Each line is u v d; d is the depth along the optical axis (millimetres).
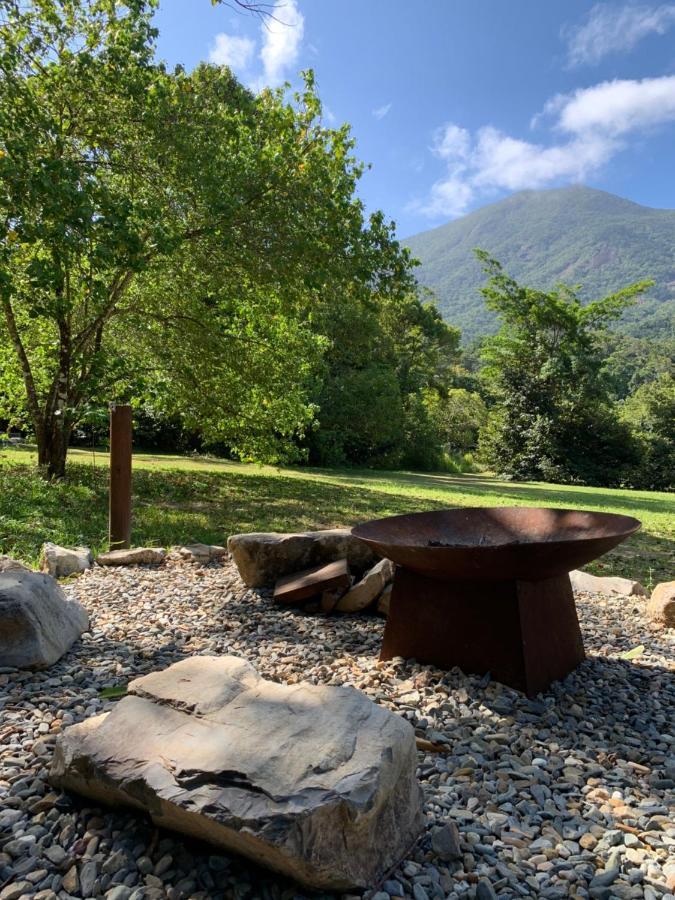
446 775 2459
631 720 3096
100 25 8875
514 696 3193
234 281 10945
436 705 3062
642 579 6949
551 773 2527
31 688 3119
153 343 11906
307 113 9789
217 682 2285
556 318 30969
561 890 1826
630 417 33469
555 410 30516
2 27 8195
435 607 3543
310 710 2094
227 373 12312
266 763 1822
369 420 25828
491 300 31781
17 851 1897
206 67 13266
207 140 8938
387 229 9867
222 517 9062
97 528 7512
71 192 6785
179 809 1752
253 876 1826
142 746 1991
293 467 21766
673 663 3916
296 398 13164
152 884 1786
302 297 10898
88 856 1898
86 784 2029
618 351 75625
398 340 36719
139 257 7781
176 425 20594
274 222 9430
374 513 10398
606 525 3736
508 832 2105
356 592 4676
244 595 5125
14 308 10367
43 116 7438
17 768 2348
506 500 14500
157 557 6215
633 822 2189
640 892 1812
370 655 3869
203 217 9344
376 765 1836
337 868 1708
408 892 1800
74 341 10570
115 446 6629
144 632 4172
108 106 8656
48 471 10469
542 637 3414
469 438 37688
